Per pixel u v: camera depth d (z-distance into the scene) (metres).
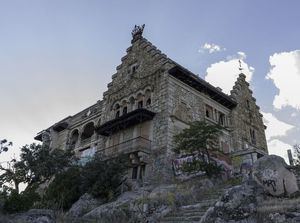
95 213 18.02
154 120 29.33
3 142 26.67
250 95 41.94
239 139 34.97
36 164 27.39
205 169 22.06
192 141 23.08
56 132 46.50
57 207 18.69
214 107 34.84
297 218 10.84
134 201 17.83
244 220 11.74
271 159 15.80
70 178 25.83
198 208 15.41
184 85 32.03
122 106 34.75
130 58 37.28
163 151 26.83
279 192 14.78
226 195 12.94
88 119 41.44
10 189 20.58
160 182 25.02
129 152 27.72
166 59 31.88
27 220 14.49
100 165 25.09
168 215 15.70
